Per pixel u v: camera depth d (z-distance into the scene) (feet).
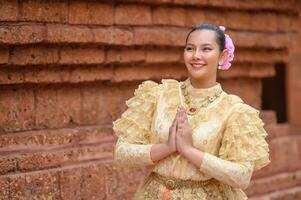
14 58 19.06
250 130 14.62
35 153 19.49
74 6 20.57
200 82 15.12
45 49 19.83
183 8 24.38
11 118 19.89
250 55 27.76
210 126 14.69
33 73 19.89
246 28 27.37
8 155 19.01
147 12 23.06
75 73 21.13
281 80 36.86
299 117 36.42
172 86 15.49
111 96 23.02
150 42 22.85
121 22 22.13
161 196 14.93
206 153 14.43
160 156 14.70
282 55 29.63
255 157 14.53
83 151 20.92
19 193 18.69
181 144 14.48
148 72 23.71
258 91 29.55
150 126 15.37
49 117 20.93
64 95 21.39
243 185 14.57
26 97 20.25
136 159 14.93
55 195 19.65
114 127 15.60
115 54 22.04
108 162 21.36
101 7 21.40
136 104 15.44
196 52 14.84
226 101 14.99
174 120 14.70
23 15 19.24
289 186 28.66
